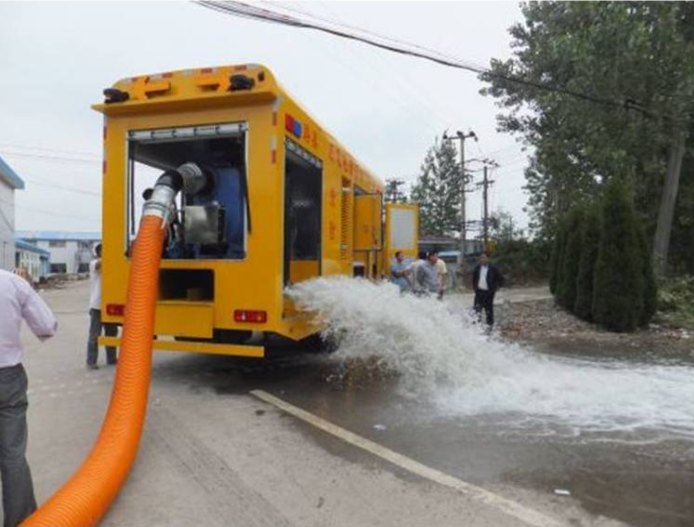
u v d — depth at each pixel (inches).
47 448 193.2
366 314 308.8
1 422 133.1
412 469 174.6
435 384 286.7
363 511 146.5
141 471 173.3
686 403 253.4
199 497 155.3
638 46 542.6
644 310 521.0
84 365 337.4
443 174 2436.0
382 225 428.5
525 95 799.7
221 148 292.2
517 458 184.5
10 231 1197.7
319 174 305.6
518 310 653.3
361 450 191.2
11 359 133.1
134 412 191.2
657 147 629.3
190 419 225.9
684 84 555.5
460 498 154.1
